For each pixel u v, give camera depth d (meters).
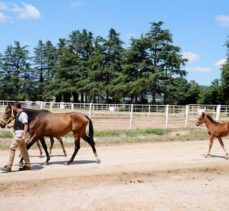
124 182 10.87
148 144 19.41
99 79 74.69
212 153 16.78
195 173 12.52
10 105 11.67
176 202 9.12
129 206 8.66
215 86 68.44
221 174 12.58
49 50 94.81
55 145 17.58
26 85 91.50
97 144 18.56
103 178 11.18
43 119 12.36
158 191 10.07
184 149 17.86
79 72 80.81
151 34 68.56
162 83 66.19
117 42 74.94
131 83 65.69
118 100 74.62
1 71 92.44
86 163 13.27
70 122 12.77
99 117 33.25
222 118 33.91
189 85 76.94
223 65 63.00
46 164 12.76
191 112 36.41
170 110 40.03
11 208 8.24
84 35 84.94
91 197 9.25
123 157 14.89
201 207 8.83
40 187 9.92
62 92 81.88
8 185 9.93
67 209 8.31
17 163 12.81
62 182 10.49
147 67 67.88
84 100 93.19
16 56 92.88
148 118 33.78
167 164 13.68
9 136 19.25
